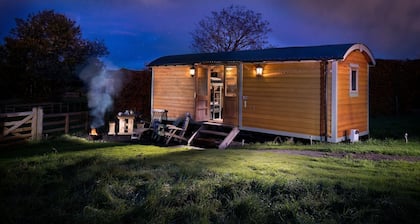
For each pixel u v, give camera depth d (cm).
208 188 559
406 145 1061
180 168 709
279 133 1274
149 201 510
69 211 498
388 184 575
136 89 1995
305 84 1191
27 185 611
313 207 480
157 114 1739
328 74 1130
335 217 449
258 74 1323
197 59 1567
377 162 803
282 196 522
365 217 448
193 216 468
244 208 488
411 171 698
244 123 1391
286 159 843
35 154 977
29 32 2316
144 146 1196
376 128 1470
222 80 1662
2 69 2177
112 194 555
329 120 1134
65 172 726
